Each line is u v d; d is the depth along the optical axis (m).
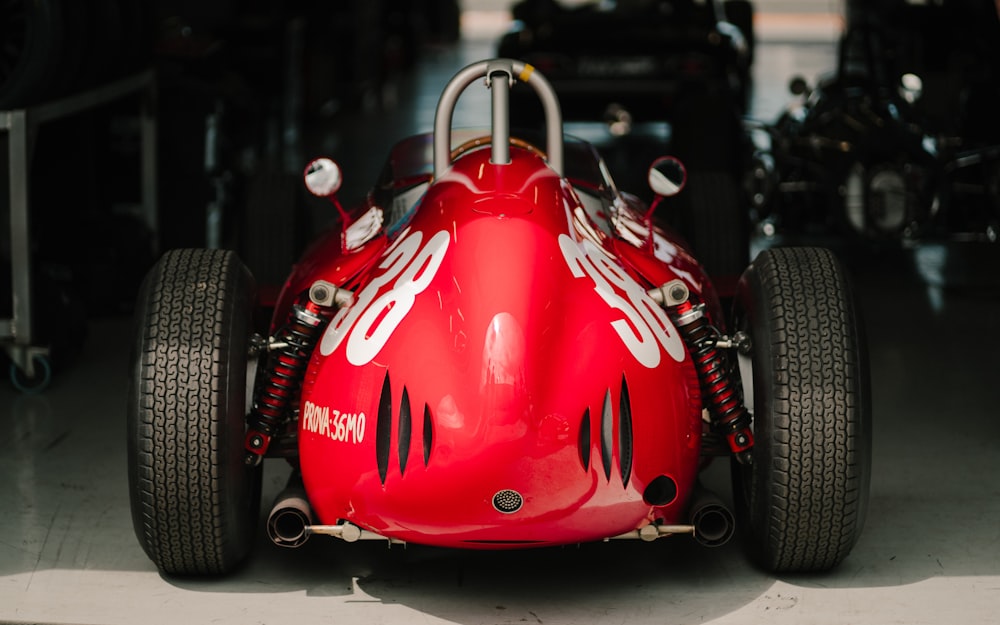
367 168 10.84
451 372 2.96
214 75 8.87
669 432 3.09
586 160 4.47
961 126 8.18
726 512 3.16
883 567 3.53
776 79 18.33
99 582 3.43
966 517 3.93
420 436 2.93
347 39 15.09
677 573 3.49
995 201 7.56
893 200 6.98
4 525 3.87
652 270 3.58
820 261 3.41
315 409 3.14
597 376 3.01
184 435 3.16
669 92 11.20
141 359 3.21
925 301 7.07
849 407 3.18
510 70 3.61
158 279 3.35
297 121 12.73
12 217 5.14
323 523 3.22
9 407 5.16
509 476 2.88
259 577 3.47
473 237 3.22
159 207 7.16
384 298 3.22
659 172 3.73
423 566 3.55
